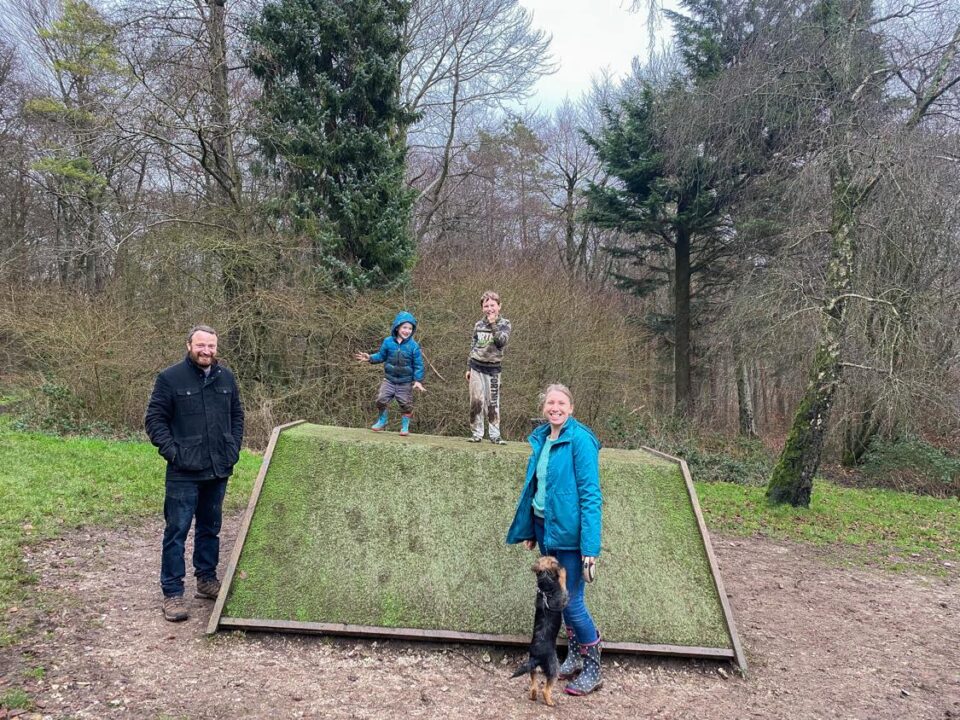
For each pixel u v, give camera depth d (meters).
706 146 19.36
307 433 6.45
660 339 24.95
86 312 14.59
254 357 15.99
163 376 4.92
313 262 16.25
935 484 15.45
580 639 4.42
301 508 5.58
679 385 22.64
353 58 16.75
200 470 5.01
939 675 5.22
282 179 16.70
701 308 24.09
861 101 12.05
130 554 6.39
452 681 4.41
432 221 29.09
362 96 16.52
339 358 15.78
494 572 5.30
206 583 5.30
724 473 15.00
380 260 16.52
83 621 4.80
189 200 18.34
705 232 22.11
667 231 22.83
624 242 29.11
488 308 7.11
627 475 6.23
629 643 4.91
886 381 14.17
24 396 14.66
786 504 11.48
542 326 16.69
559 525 4.27
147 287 15.48
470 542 5.50
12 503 7.43
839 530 10.34
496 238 31.45
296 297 15.52
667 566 5.51
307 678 4.29
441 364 15.95
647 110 21.47
